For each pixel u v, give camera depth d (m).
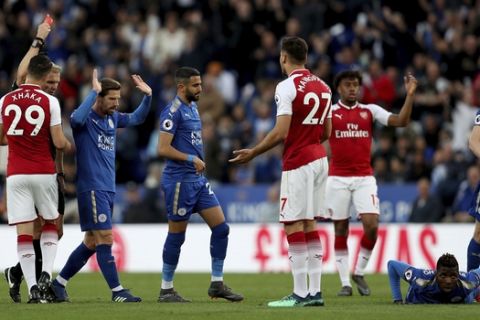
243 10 84.69
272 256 63.44
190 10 89.69
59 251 64.12
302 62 36.34
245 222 71.38
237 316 32.81
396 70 77.88
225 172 75.06
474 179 66.06
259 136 73.69
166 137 38.88
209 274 60.91
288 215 36.19
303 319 32.09
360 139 46.56
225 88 82.19
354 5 83.12
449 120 75.06
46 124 37.44
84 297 43.12
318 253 36.84
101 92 38.97
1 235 64.06
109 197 39.16
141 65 83.25
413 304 37.22
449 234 61.53
